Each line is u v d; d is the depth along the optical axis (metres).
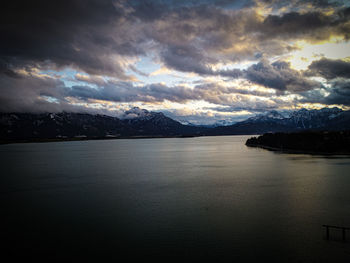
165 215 59.31
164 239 46.62
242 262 38.56
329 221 54.22
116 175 118.06
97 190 86.00
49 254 41.41
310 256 40.03
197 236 47.81
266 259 39.44
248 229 50.66
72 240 46.50
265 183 93.69
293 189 83.06
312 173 112.81
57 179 107.69
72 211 62.91
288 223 53.41
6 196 78.25
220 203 68.50
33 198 75.62
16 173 125.50
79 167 147.88
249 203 68.06
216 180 101.69
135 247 43.69
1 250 42.84
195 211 62.00
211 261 38.97
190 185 92.75
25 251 42.44
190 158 197.25
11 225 53.94
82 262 38.88
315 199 70.81
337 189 82.06
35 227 52.69
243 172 121.06
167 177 110.88
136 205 67.69
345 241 44.84
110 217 58.31
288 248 42.69
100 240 46.38
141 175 117.44
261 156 198.50
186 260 39.28
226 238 46.78
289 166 136.75
